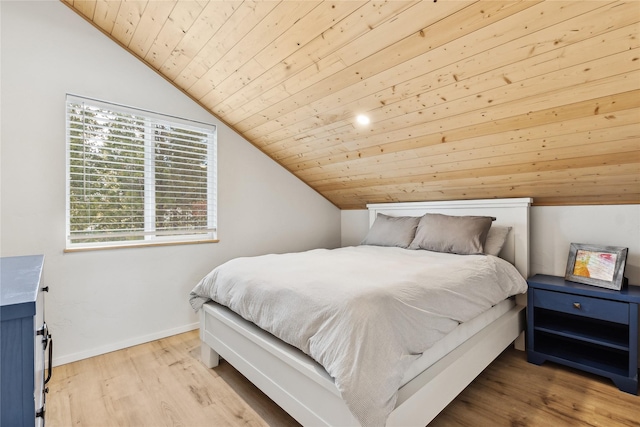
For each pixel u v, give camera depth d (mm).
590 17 1246
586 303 1988
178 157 2809
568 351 2178
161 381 1974
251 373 1706
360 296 1317
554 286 2115
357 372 1100
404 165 2732
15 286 847
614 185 2057
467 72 1670
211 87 2605
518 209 2539
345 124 2465
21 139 2047
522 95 1683
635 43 1271
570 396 1793
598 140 1771
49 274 2141
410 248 2846
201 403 1750
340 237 4262
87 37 2311
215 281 2096
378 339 1188
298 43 1847
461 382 1589
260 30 1851
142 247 2543
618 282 1976
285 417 1635
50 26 2160
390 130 2352
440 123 2102
